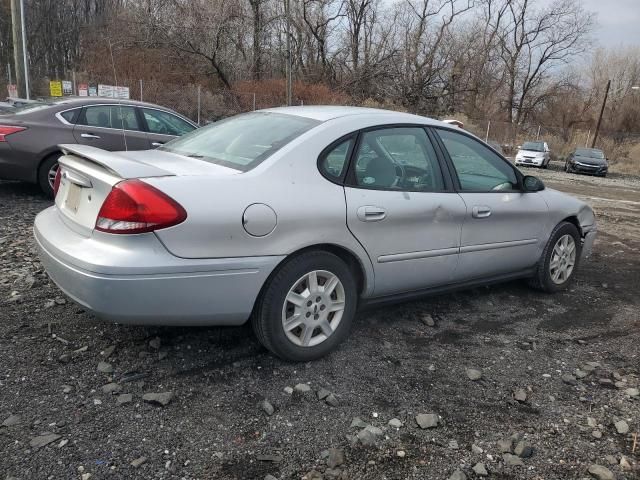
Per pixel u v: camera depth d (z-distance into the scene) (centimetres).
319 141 338
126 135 781
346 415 287
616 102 5200
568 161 2859
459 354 368
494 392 322
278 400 295
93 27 3638
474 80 4522
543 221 474
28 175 723
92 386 295
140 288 272
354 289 348
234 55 3347
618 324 444
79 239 295
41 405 275
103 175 289
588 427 292
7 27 4162
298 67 3812
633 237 838
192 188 285
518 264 465
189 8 3038
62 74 3878
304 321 328
